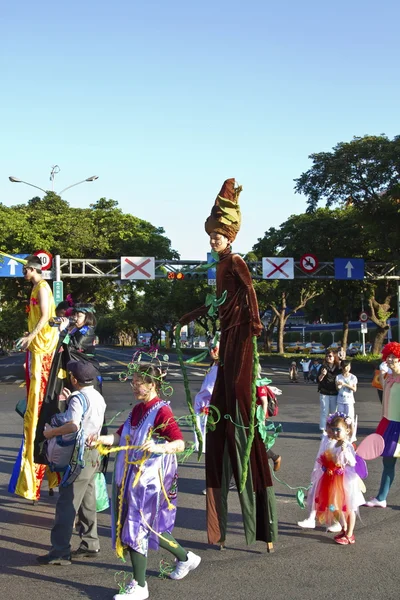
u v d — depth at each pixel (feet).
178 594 14.88
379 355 119.65
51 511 22.39
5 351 309.22
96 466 17.12
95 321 22.56
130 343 428.97
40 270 22.58
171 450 14.53
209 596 14.76
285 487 25.62
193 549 18.33
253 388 17.43
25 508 22.75
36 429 21.76
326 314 132.87
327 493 18.98
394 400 22.48
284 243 128.47
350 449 19.03
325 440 19.38
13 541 19.01
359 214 96.12
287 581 15.66
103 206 111.45
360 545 18.51
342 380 37.52
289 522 20.98
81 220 102.68
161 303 208.13
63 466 16.69
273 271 94.79
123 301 130.52
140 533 14.53
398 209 88.38
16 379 99.71
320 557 17.47
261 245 141.28
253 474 17.71
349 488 18.71
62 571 16.49
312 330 267.39
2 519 21.35
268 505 17.83
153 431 14.99
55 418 16.93
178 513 22.33
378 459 32.01
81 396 16.76
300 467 29.37
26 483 22.11
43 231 97.19
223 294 17.61
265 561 17.19
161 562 17.02
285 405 57.16
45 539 19.22
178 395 65.05
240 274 17.57
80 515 17.52
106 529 20.53
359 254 106.01
